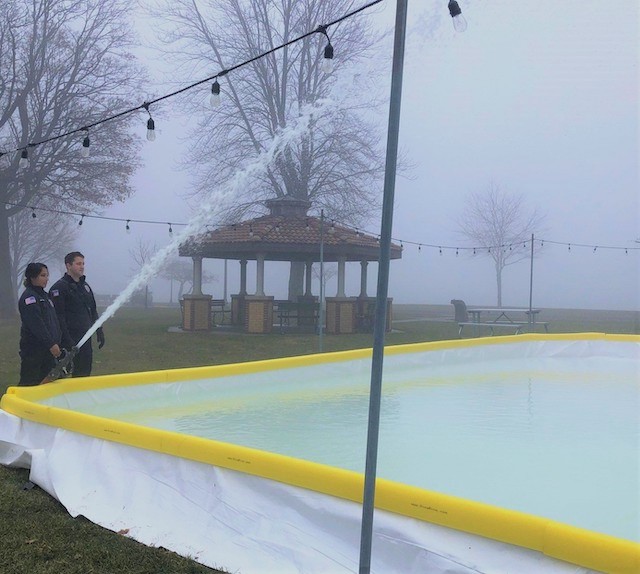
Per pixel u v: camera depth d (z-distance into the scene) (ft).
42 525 9.32
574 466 11.09
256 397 18.78
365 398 18.72
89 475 10.20
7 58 60.85
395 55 5.88
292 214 50.52
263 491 8.26
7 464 12.07
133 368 28.60
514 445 12.70
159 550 8.46
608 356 31.24
